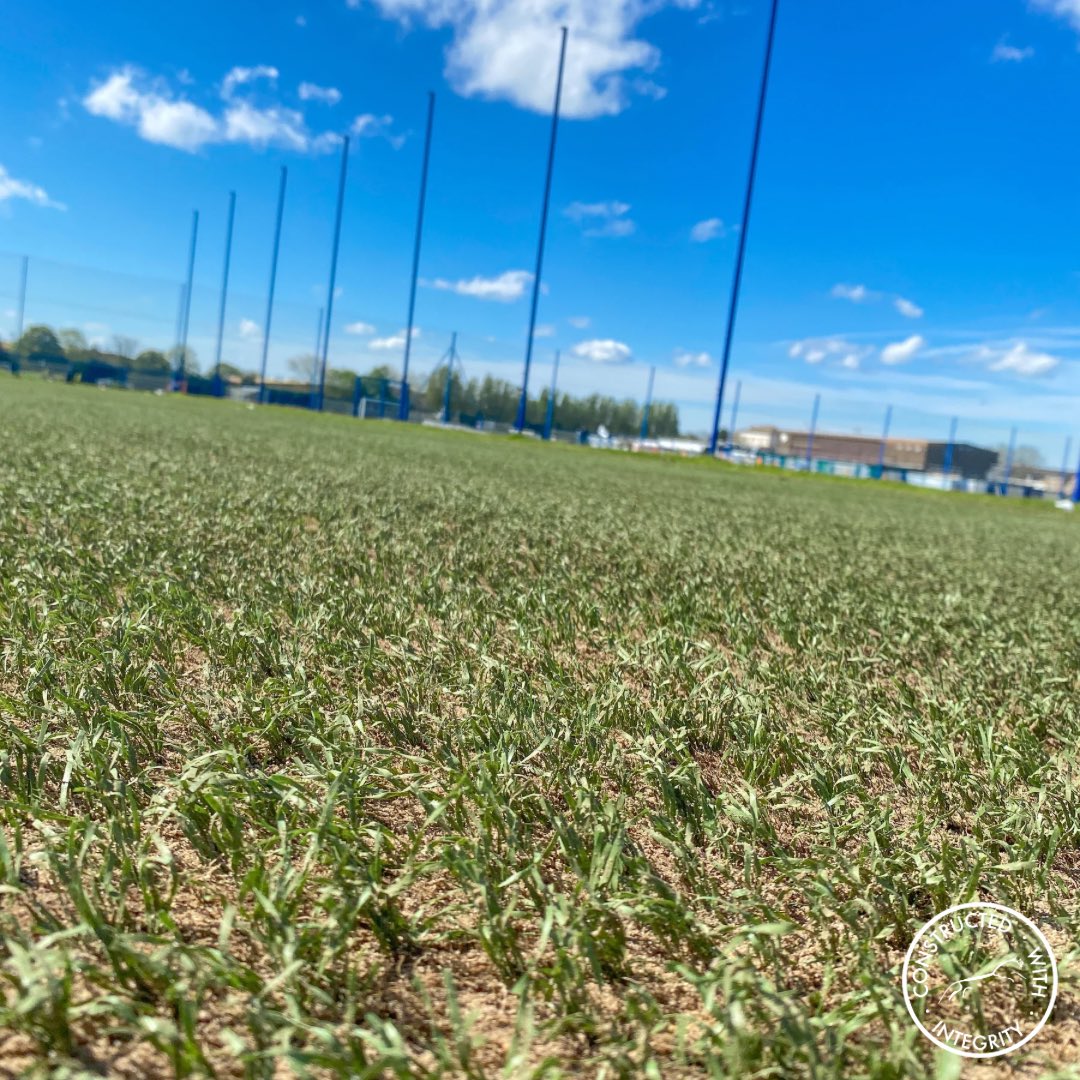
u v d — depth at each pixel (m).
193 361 51.81
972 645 3.78
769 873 1.63
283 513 5.43
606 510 8.45
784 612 3.84
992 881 1.62
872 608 4.31
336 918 1.25
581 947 1.26
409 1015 1.17
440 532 5.39
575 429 60.50
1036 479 56.41
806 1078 1.06
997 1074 1.17
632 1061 1.07
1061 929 1.52
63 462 6.93
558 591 3.86
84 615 2.56
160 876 1.41
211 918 1.32
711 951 1.33
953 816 1.96
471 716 2.07
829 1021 1.16
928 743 2.28
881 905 1.50
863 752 2.22
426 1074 1.00
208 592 3.20
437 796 1.70
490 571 4.20
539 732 2.04
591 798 1.68
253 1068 0.96
